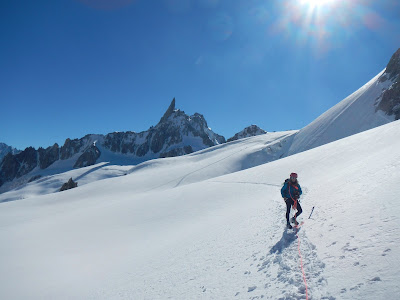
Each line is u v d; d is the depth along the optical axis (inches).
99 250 777.6
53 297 484.7
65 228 1075.3
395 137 1090.7
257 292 194.4
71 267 658.2
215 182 1590.8
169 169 4001.0
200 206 1110.4
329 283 157.6
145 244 739.4
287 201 323.9
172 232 805.9
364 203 262.4
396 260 141.9
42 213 1873.8
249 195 1117.7
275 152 4771.2
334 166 1107.3
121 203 1470.2
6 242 916.6
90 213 1312.7
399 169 314.3
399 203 211.9
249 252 313.3
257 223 469.4
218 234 515.8
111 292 414.6
